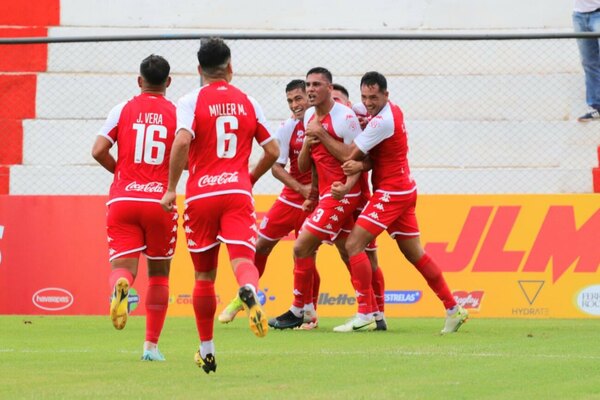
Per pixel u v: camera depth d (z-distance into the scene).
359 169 31.17
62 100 51.28
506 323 36.12
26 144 49.91
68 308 39.91
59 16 54.22
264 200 39.38
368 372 21.97
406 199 31.58
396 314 39.19
